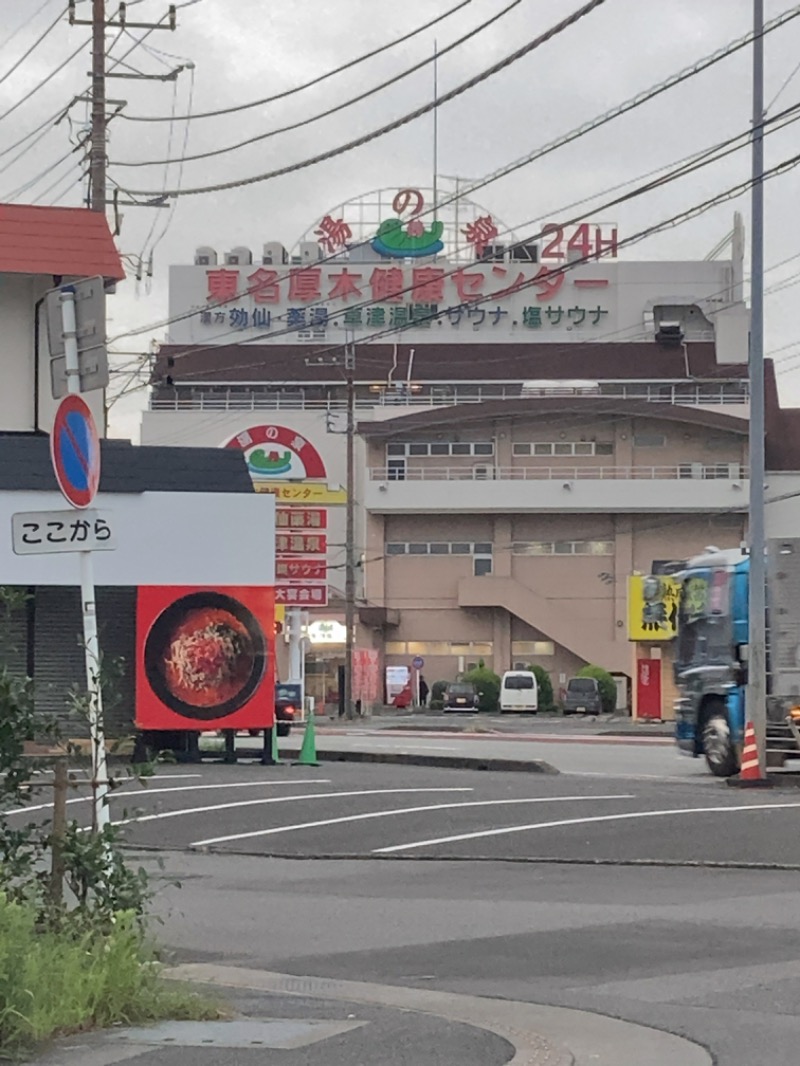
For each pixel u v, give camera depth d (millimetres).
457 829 18672
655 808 19750
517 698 70812
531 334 88250
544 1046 8141
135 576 26359
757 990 9828
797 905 13586
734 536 76812
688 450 77562
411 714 69812
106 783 9805
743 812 19234
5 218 29719
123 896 9484
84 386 11008
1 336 29938
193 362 86688
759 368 24203
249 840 18312
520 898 14195
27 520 10242
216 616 26656
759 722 24094
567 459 78000
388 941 11945
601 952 11312
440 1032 8352
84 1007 8188
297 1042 8023
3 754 9555
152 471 26688
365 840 18203
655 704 59062
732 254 88188
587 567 77500
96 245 29828
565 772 28266
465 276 88375
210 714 26641
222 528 26734
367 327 87875
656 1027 8742
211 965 10922
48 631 26234
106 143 33219
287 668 39969
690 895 14266
